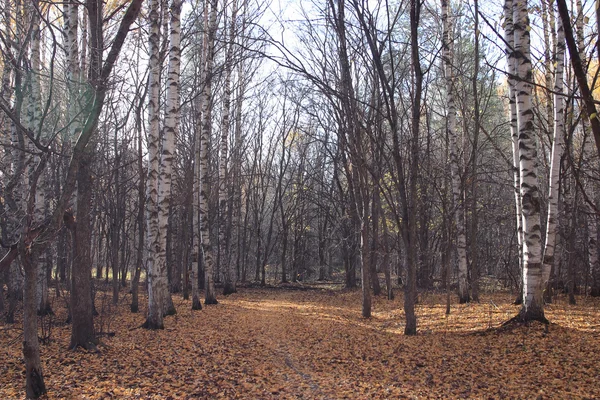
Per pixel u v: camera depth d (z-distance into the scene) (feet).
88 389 22.21
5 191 34.45
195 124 65.87
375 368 28.02
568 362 25.50
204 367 27.43
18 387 22.66
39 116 42.52
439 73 69.87
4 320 42.50
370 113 42.16
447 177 58.49
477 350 30.17
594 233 52.06
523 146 32.91
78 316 30.58
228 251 89.97
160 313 39.68
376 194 56.49
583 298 50.72
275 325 44.29
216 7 58.44
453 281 87.56
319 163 110.22
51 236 20.70
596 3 11.77
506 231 79.20
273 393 22.79
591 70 27.09
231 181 97.45
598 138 11.58
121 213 67.41
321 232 115.85
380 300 68.13
